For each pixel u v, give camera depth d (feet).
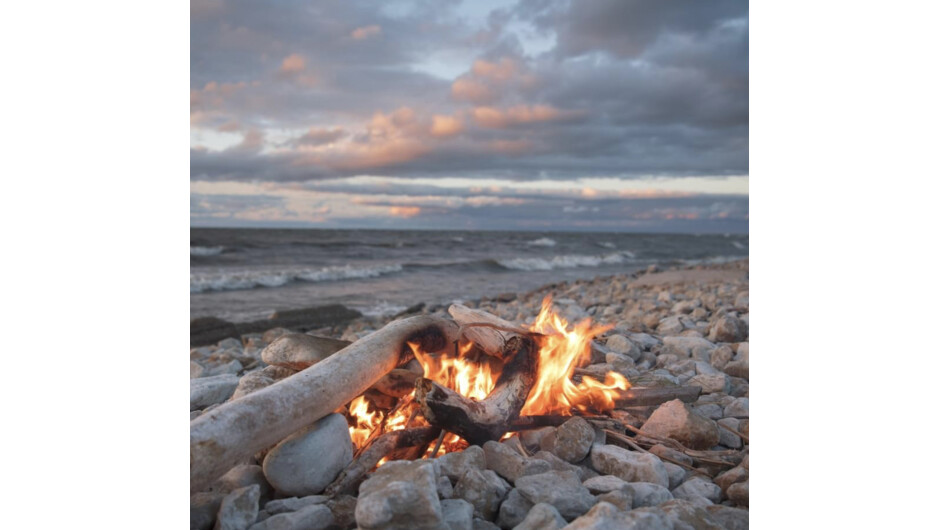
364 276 66.03
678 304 22.82
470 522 6.25
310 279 60.70
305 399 6.99
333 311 34.55
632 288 35.76
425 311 34.42
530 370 8.70
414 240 115.75
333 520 6.46
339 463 7.32
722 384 11.66
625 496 6.64
